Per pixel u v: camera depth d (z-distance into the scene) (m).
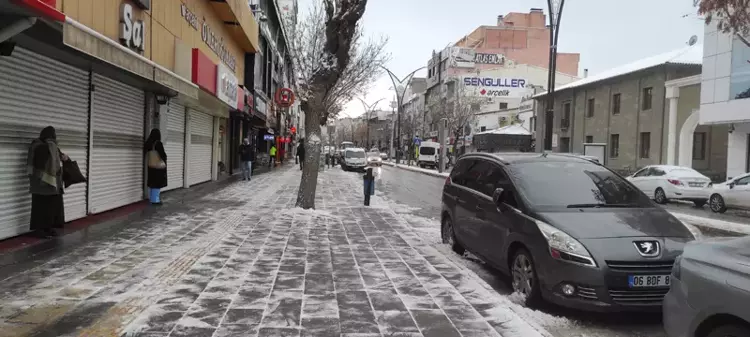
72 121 9.19
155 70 9.72
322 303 5.25
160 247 7.60
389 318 4.86
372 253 7.84
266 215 11.42
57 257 6.72
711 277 3.51
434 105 68.00
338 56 12.04
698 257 3.73
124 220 10.02
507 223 6.27
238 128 30.27
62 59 8.53
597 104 37.88
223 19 20.64
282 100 21.38
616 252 5.12
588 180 6.69
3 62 7.11
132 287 5.49
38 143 7.55
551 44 19.66
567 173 6.80
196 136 18.95
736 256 3.50
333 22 11.84
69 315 4.59
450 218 8.59
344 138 126.81
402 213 14.08
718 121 24.77
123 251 7.23
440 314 5.02
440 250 8.54
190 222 10.07
